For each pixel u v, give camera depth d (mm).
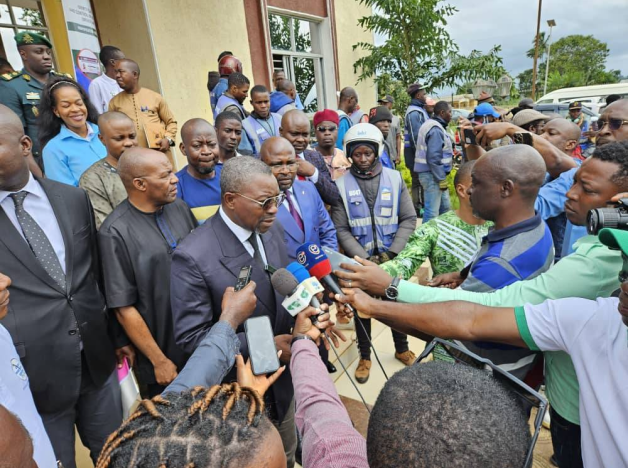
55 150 2646
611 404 915
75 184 2695
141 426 710
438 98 9586
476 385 720
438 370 768
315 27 8734
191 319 1553
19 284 1596
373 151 2820
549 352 1267
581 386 998
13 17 4398
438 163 5195
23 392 1308
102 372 1882
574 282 1179
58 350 1682
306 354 1144
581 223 1430
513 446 657
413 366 811
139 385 2438
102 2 5262
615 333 952
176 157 5727
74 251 1765
